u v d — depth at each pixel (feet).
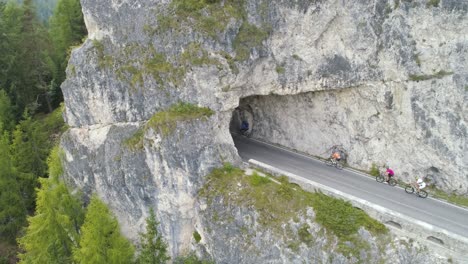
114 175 102.83
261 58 95.66
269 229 82.23
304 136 110.52
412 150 91.40
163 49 95.25
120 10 100.48
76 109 112.27
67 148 115.85
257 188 87.56
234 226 85.92
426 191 90.48
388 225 77.71
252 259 83.30
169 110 95.35
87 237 77.25
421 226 73.72
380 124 94.99
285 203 83.92
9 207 114.21
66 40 176.65
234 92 95.35
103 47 105.60
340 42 92.58
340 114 100.99
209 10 92.17
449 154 85.97
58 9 175.83
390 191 91.20
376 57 89.56
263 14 93.50
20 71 155.33
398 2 84.02
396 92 89.25
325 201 82.12
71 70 109.29
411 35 84.58
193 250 94.53
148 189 98.48
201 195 91.20
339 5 89.45
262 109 117.08
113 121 106.32
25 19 162.20
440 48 82.48
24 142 128.36
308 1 90.63
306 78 97.40
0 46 147.84
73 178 116.78
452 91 82.58
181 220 96.99
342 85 95.04
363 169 100.37
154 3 96.43
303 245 79.15
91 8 105.19
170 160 92.27
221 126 96.63
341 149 104.32
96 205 81.61
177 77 93.56
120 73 100.53
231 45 91.71
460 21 79.30
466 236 74.95
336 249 76.23
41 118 166.09
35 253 91.50
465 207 84.58
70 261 89.66
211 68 90.89
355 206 81.30
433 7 81.00
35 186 125.49
